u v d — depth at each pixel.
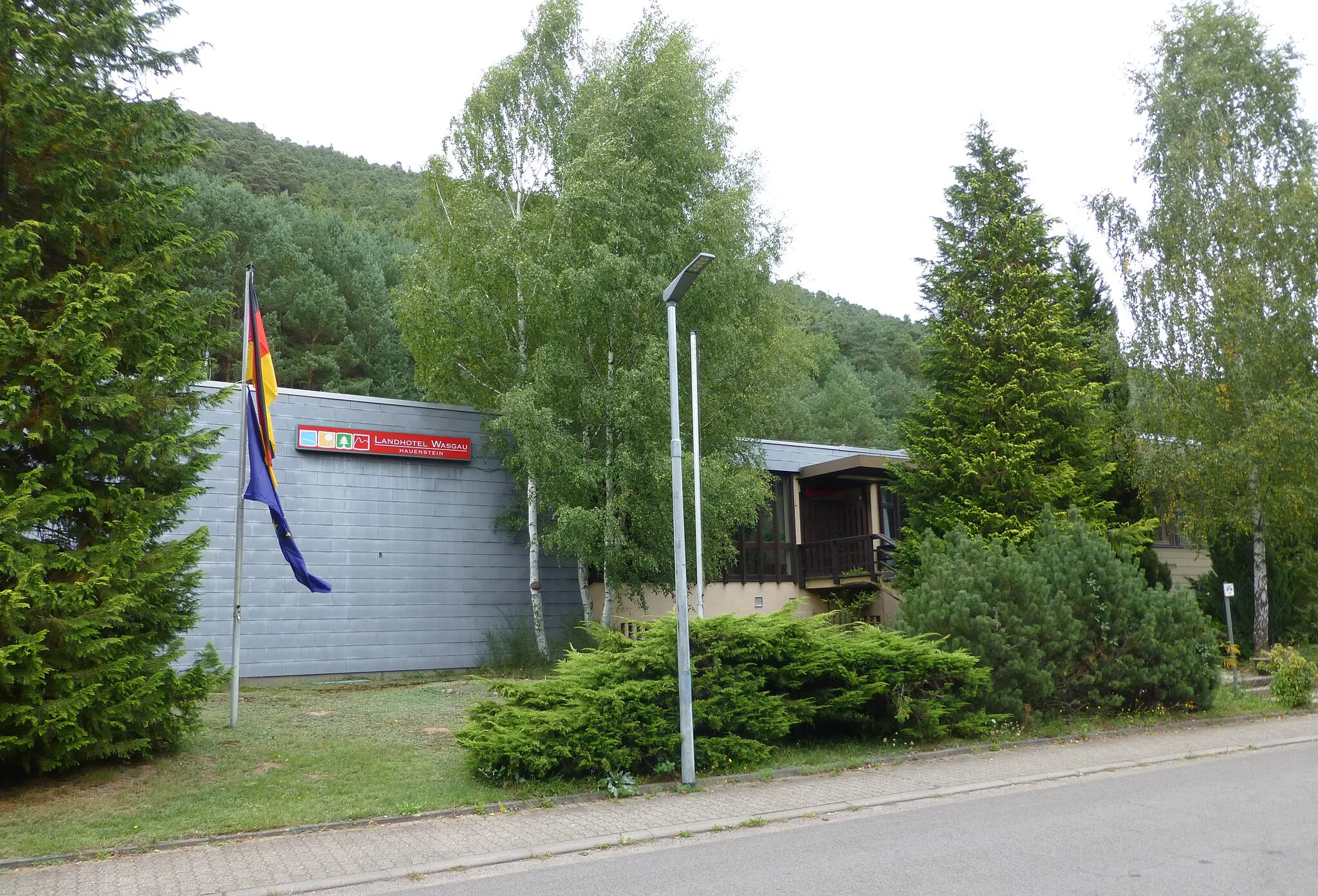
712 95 22.06
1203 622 15.20
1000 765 11.27
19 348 9.06
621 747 10.08
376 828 8.50
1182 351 21.38
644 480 18.59
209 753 10.88
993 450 19.86
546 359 18.47
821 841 7.77
